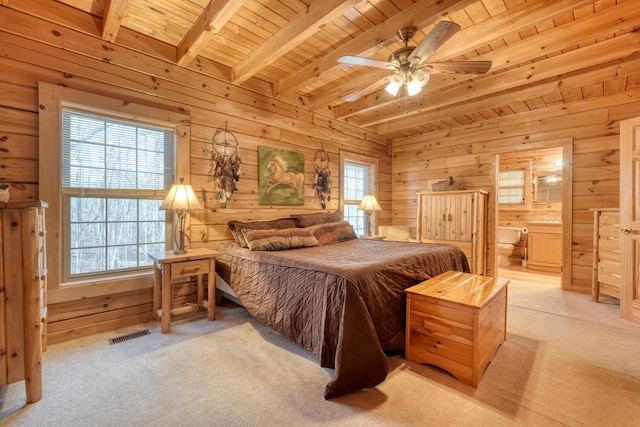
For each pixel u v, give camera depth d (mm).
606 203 3547
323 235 3475
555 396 1601
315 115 4191
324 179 4246
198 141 2998
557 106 3889
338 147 4559
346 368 1597
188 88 2918
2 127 2031
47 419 1413
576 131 3746
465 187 4719
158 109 2699
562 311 2994
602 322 2688
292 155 3875
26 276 1508
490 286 2113
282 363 1934
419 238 4680
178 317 2752
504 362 1959
